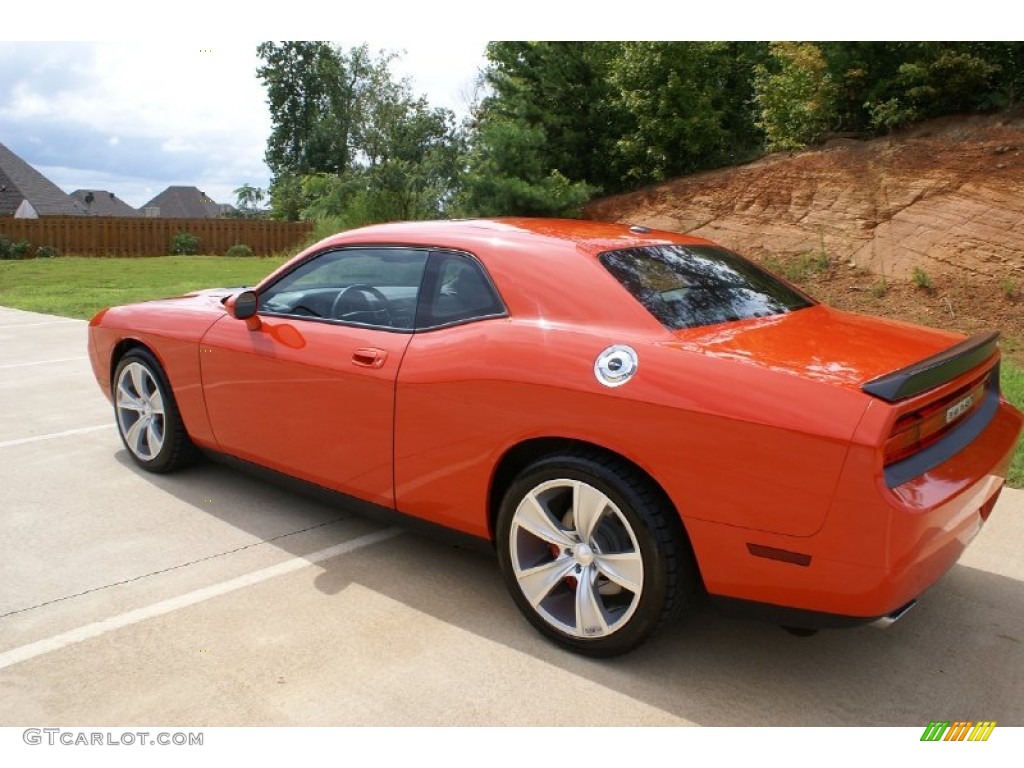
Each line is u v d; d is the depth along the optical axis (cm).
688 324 307
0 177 5106
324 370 378
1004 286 870
